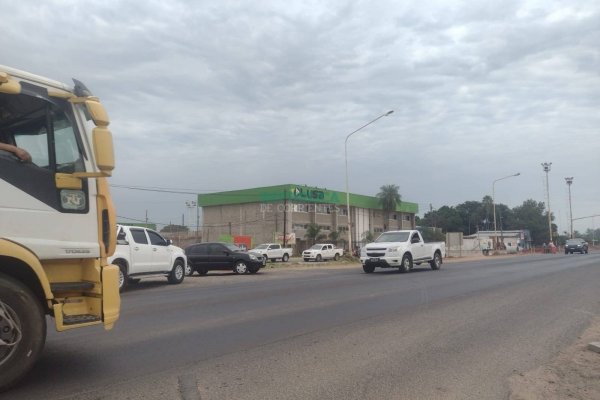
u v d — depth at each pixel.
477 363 6.71
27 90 5.46
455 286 16.30
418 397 5.36
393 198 83.25
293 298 13.20
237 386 5.57
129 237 16.09
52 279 5.63
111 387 5.42
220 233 76.00
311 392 5.43
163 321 9.49
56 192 5.57
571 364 6.77
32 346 5.21
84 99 5.69
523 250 86.69
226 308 11.30
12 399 5.00
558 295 13.93
